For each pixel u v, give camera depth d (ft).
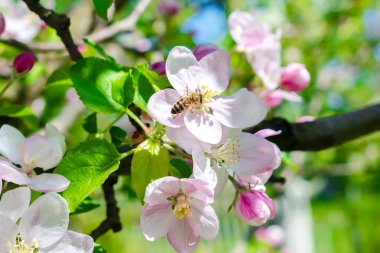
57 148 0.99
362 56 3.76
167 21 2.44
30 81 1.77
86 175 0.97
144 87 1.05
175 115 0.96
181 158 1.02
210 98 0.98
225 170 0.97
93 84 1.05
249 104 0.99
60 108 1.74
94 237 1.19
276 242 3.21
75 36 1.92
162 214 0.96
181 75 0.99
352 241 6.05
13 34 1.92
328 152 3.30
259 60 1.49
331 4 3.54
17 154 0.98
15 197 0.90
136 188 0.96
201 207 0.95
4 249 0.89
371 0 3.67
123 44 1.98
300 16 3.49
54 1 2.42
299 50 3.37
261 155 0.99
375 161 3.29
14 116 1.37
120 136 1.16
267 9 3.41
